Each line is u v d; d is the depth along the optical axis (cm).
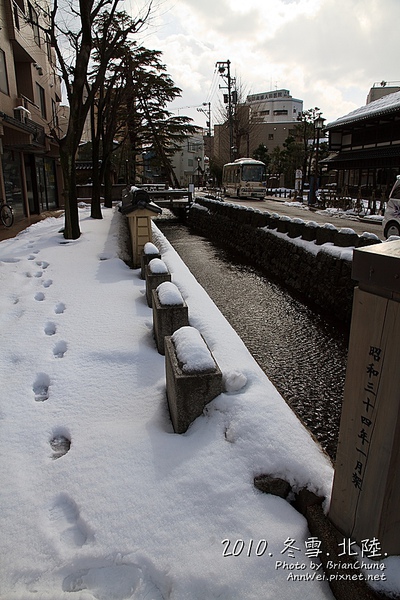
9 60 1452
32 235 1056
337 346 659
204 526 211
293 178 4353
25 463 264
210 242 1869
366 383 175
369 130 2402
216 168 5234
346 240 839
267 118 7956
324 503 212
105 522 214
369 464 176
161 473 244
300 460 234
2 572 193
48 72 2098
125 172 3375
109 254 830
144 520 214
